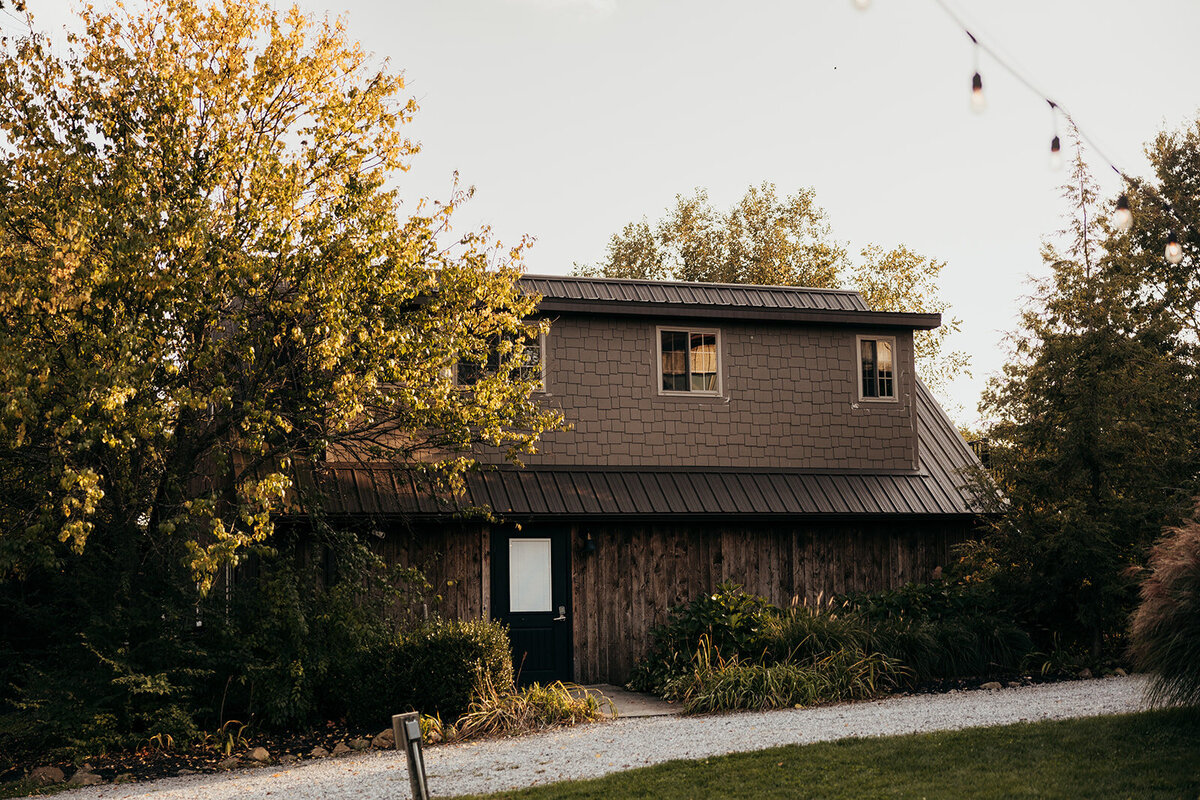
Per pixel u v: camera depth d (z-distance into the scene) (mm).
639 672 15547
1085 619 15141
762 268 36125
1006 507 16500
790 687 13383
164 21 13906
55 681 12523
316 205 13828
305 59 13969
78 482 11031
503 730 12477
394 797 9281
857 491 17781
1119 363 15688
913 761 9141
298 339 12789
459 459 14453
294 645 13023
